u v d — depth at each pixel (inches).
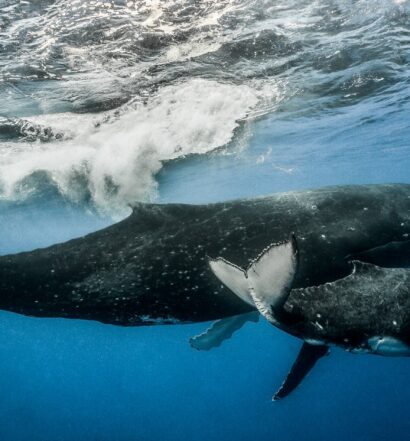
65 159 506.0
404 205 241.4
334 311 174.1
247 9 402.6
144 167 548.1
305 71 453.1
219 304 222.4
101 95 438.6
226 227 225.9
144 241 225.9
